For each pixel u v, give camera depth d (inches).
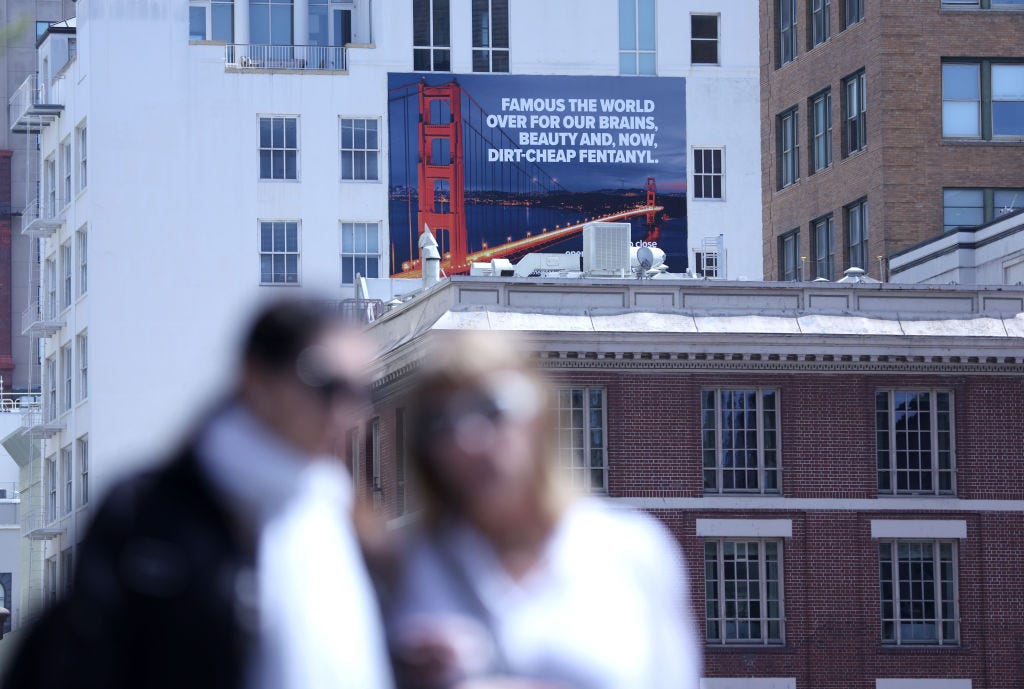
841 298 3491.6
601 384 3378.4
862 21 4857.3
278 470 372.5
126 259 5511.8
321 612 362.9
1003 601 3420.3
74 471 5590.6
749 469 3410.4
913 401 3459.6
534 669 398.3
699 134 5748.0
